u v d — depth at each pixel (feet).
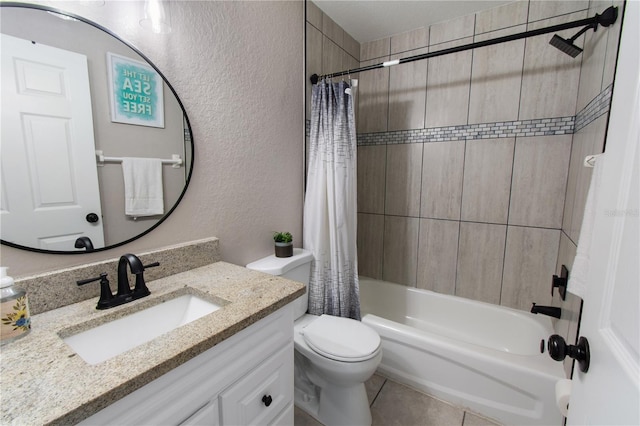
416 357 5.57
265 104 5.26
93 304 3.02
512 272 6.57
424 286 7.67
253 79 4.99
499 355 4.91
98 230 3.26
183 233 4.13
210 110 4.34
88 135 3.13
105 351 2.78
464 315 6.99
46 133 2.85
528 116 6.07
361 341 4.62
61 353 2.18
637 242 1.43
